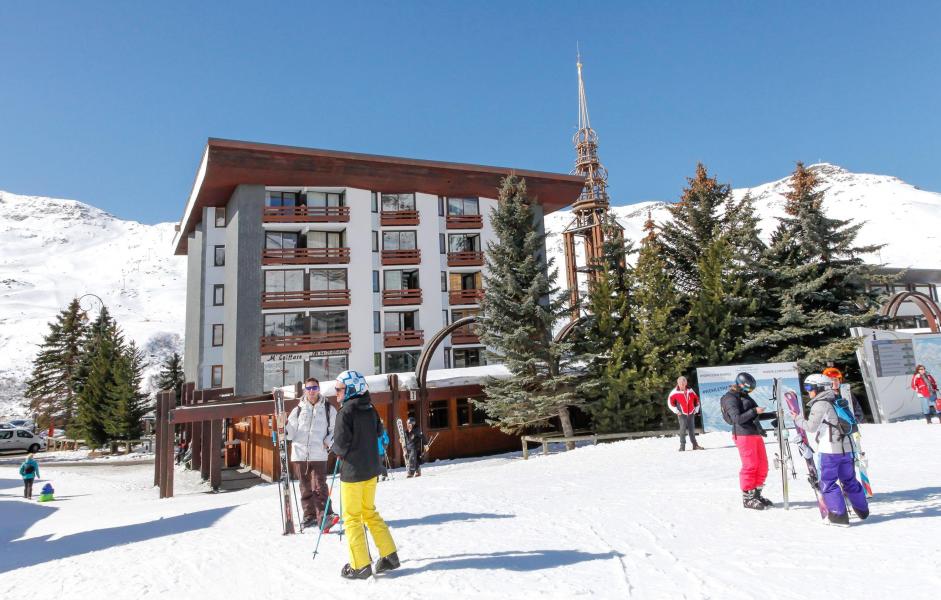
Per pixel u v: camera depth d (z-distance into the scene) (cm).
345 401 575
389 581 536
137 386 5422
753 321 2778
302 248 4431
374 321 4578
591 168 5606
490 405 2539
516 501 975
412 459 1930
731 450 1584
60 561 792
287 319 4325
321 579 570
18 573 747
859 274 2931
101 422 5228
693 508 810
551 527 730
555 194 5375
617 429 2473
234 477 3003
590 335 2642
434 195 4894
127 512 1641
